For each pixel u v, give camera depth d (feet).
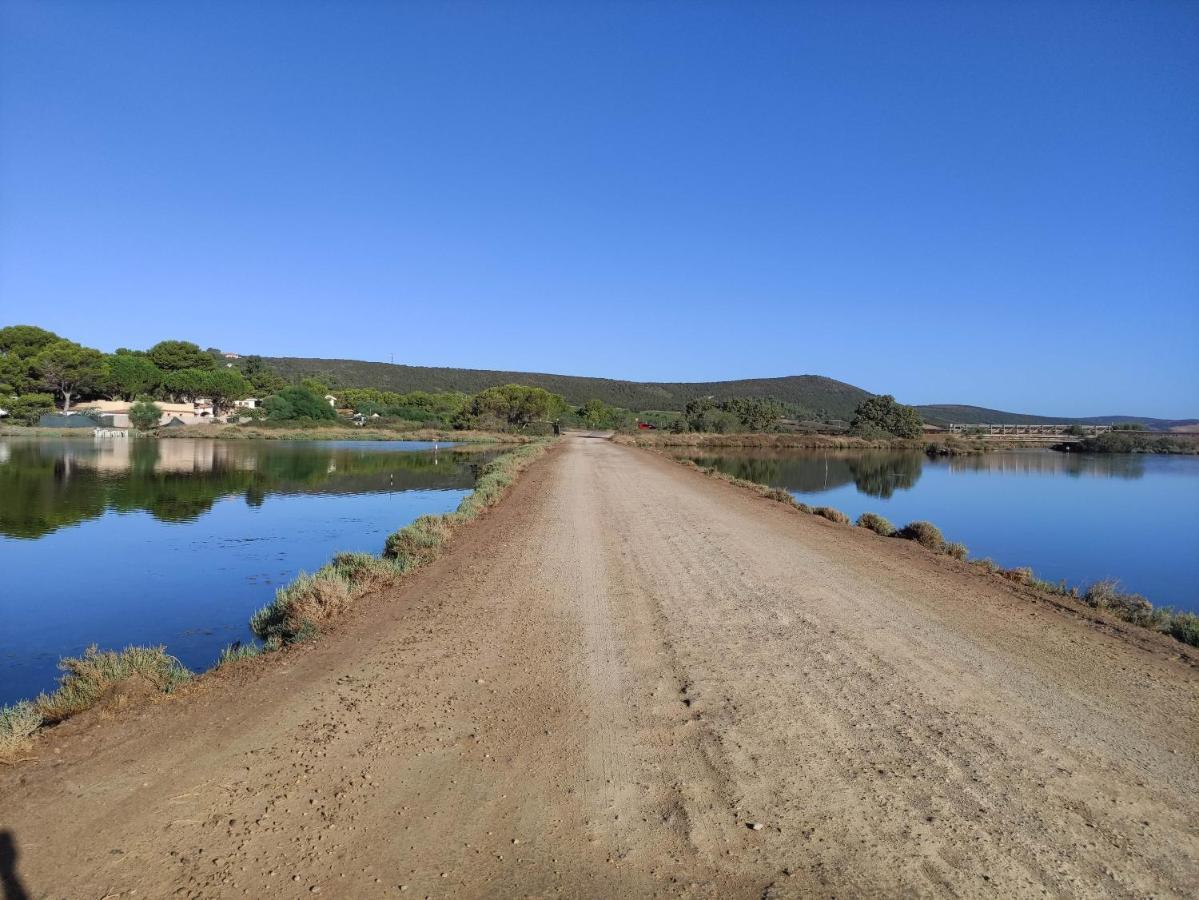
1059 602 27.02
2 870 10.07
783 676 18.17
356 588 27.07
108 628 27.86
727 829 11.22
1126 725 15.24
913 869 10.18
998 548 49.11
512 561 33.65
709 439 220.84
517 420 284.61
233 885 9.80
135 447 145.48
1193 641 22.79
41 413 208.74
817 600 26.30
